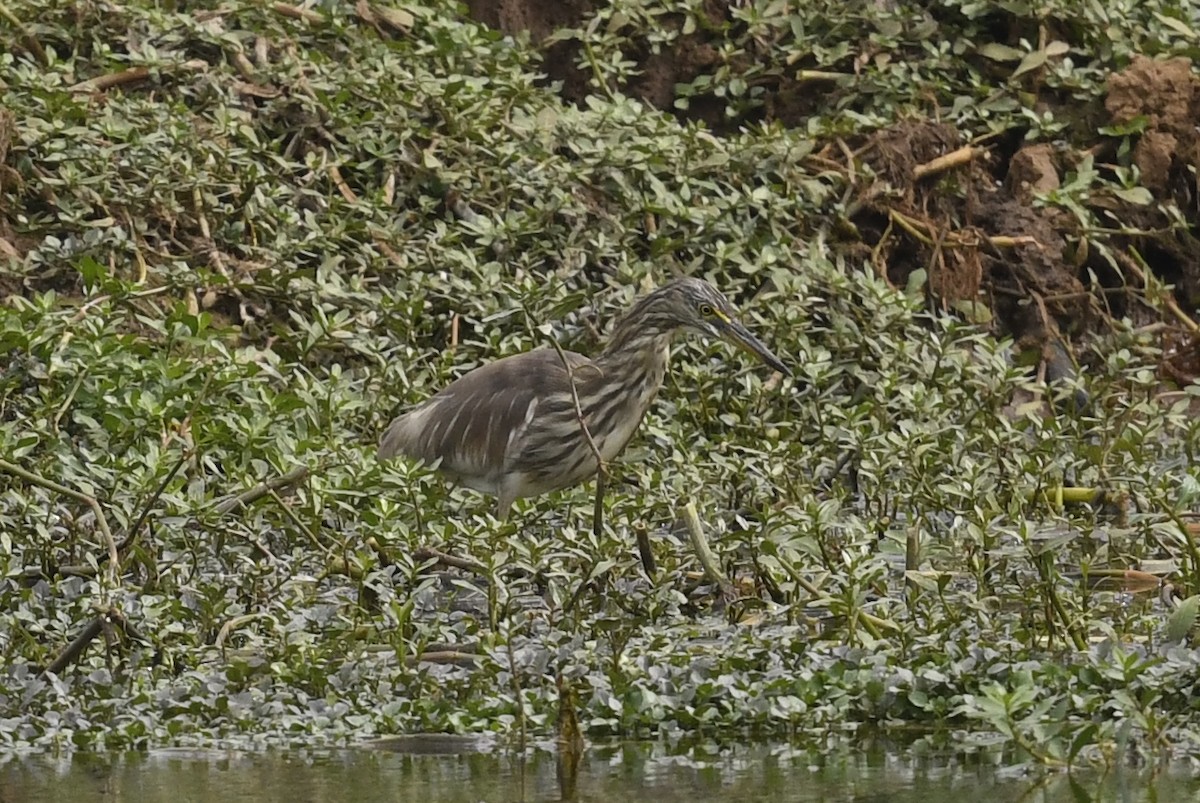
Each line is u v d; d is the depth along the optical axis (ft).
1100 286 64.75
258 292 54.65
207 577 40.60
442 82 61.57
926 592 38.86
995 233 65.72
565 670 33.83
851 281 59.77
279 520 43.19
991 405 55.77
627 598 39.19
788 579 39.58
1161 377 64.39
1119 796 27.84
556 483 47.73
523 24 69.41
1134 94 67.87
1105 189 66.85
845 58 69.31
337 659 34.73
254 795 27.96
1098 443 57.41
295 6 64.85
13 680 33.17
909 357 56.39
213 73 60.85
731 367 54.54
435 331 55.62
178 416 45.98
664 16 69.05
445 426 47.24
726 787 28.40
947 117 66.90
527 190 59.06
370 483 42.47
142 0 63.36
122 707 32.58
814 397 54.24
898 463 48.60
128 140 56.95
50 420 45.39
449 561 39.32
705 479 47.96
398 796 27.84
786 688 33.01
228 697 32.86
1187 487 37.91
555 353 47.98
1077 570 43.62
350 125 60.13
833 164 64.34
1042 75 68.95
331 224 57.36
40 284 54.54
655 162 61.00
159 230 56.75
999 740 31.35
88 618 36.17
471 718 31.96
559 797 27.73
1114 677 32.68
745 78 68.28
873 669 33.53
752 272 57.72
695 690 32.78
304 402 46.83
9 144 55.57
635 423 48.32
